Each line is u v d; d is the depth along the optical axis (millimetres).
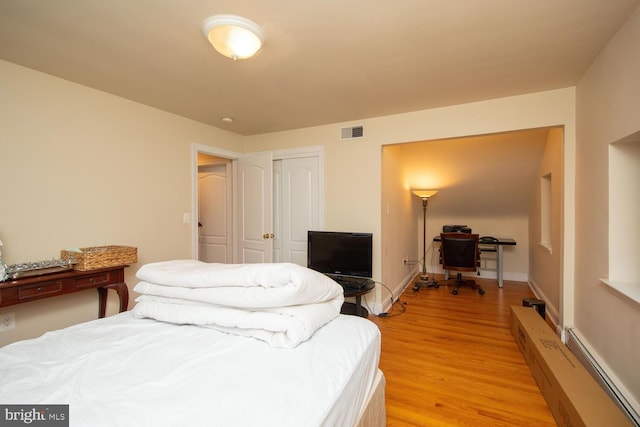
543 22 1624
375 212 3350
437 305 3729
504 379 2072
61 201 2316
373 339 1260
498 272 4586
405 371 2189
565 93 2502
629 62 1604
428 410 1764
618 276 1870
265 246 3838
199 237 4586
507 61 2053
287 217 3918
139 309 1349
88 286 2217
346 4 1473
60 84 2303
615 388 1693
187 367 925
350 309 3230
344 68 2145
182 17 1575
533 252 4441
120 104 2689
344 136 3479
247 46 1690
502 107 2715
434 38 1771
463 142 4098
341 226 3520
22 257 2111
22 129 2113
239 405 749
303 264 3816
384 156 3463
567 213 2551
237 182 4121
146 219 2910
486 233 5180
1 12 1520
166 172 3092
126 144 2740
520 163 4102
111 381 860
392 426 1635
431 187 4875
